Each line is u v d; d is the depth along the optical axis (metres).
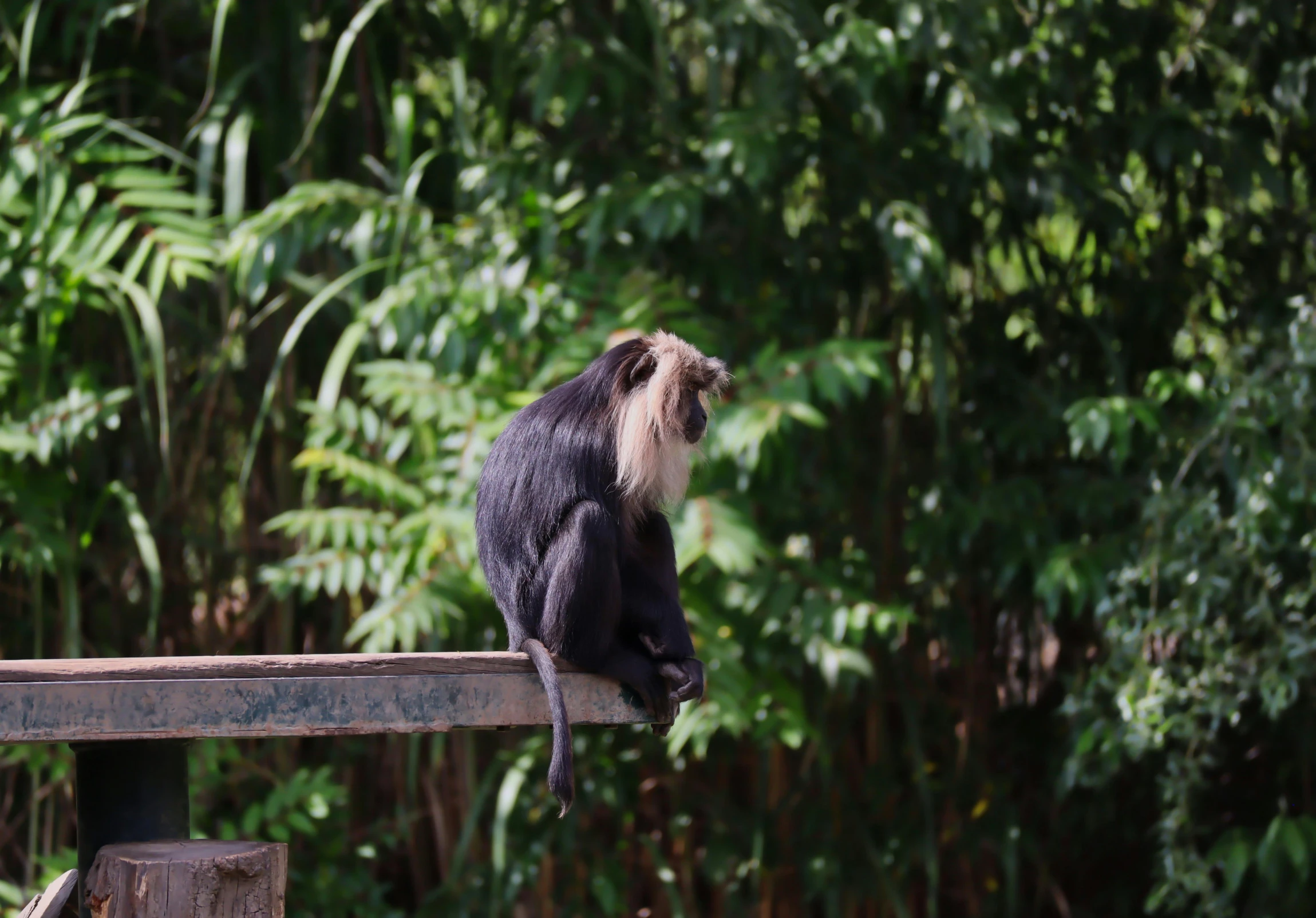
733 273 10.68
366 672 4.77
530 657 5.22
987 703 12.02
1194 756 10.76
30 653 11.08
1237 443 9.77
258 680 4.52
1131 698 9.47
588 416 5.89
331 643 11.20
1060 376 11.67
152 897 4.01
